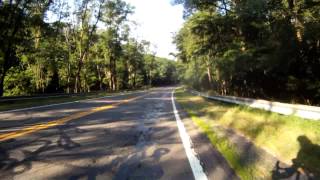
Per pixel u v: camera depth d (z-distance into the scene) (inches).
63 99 1370.6
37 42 1804.9
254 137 397.7
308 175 246.7
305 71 1072.8
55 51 1963.6
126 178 250.2
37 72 2716.5
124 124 550.6
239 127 474.6
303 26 1012.5
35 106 956.0
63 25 1672.0
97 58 3125.0
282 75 1184.2
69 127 507.8
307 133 338.3
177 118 647.8
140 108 889.5
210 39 1454.2
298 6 1042.1
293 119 428.1
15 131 465.4
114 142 389.1
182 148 356.2
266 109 604.4
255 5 1043.9
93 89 3900.1
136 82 5113.2
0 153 328.2
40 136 424.5
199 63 2279.8
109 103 1102.4
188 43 1796.3
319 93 1088.8
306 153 290.2
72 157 313.9
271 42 1088.8
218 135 428.5
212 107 878.4
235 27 1328.7
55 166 282.2
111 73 3203.7
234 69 1203.9
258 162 287.1
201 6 1347.2
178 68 3690.9
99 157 314.8
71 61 2696.9
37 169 273.1
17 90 2664.9
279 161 290.7
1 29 1416.1
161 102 1170.0
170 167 279.7
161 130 487.2
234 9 1165.1
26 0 1437.0
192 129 497.4
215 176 252.4
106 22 2468.0
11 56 1695.4
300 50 1015.0
